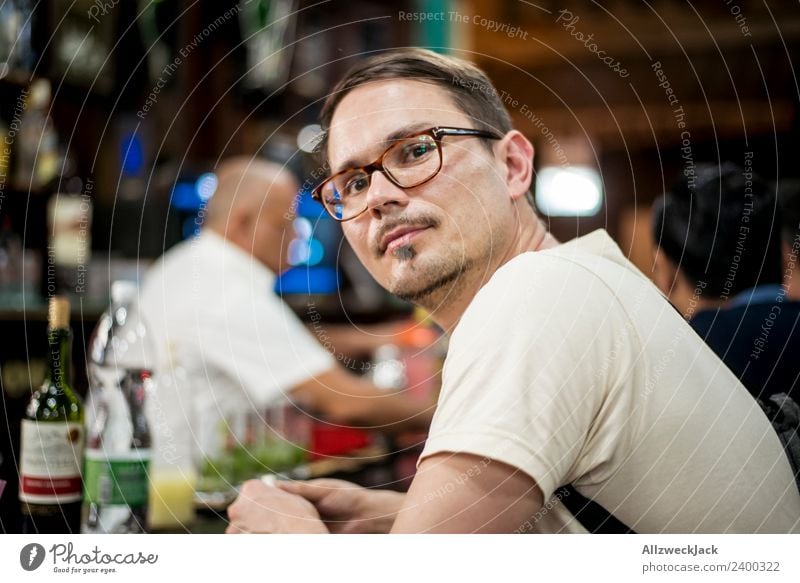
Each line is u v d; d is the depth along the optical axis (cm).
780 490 67
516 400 58
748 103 221
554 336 59
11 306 182
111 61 194
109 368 97
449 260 68
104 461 88
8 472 99
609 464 62
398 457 147
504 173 69
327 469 132
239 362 167
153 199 221
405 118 68
